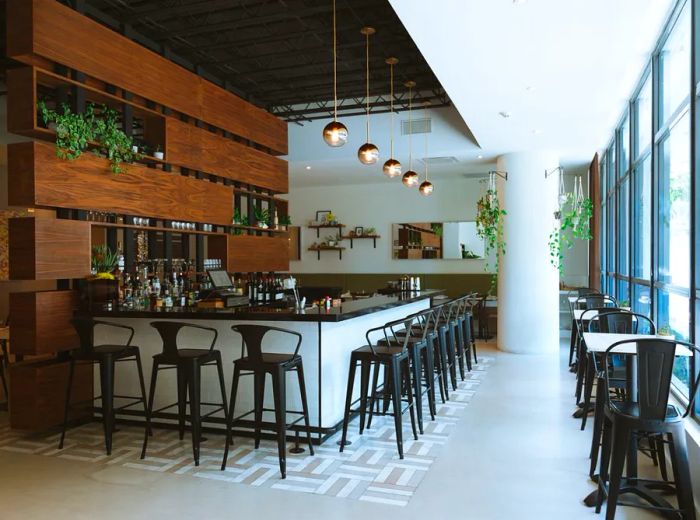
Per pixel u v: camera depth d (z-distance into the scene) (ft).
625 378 12.79
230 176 21.79
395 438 14.21
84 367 15.75
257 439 13.53
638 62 16.66
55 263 14.24
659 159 15.64
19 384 14.51
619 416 9.36
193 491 11.05
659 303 15.88
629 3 11.58
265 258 24.32
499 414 16.38
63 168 14.34
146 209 17.20
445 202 36.06
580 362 17.38
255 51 22.12
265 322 14.10
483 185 35.24
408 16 12.19
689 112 12.22
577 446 13.55
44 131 13.85
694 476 10.22
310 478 11.64
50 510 10.27
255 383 13.48
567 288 31.78
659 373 9.09
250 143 23.99
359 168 31.55
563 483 11.32
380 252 37.55
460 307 22.27
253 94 26.22
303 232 39.24
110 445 13.33
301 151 29.50
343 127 17.02
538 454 13.01
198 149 19.83
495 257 35.12
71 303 15.19
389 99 27.48
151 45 18.53
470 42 13.62
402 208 37.01
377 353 13.14
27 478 11.79
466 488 11.11
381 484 11.33
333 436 14.38
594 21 12.45
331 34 20.01
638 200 20.30
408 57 22.04
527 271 26.48
